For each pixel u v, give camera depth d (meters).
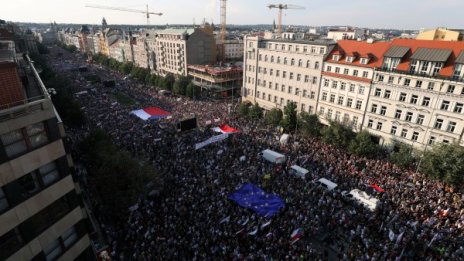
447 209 35.06
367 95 60.66
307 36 104.50
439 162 41.81
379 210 36.09
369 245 30.38
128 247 30.27
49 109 18.81
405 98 55.19
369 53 61.28
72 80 122.50
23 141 17.75
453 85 48.84
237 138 58.78
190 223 32.94
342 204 37.53
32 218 18.75
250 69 88.06
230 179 42.31
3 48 27.28
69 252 21.72
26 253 18.62
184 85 105.12
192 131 62.22
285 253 29.02
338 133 53.75
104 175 33.44
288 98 78.81
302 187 40.84
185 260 28.25
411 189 40.72
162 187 39.16
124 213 34.16
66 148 26.50
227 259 28.16
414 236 31.86
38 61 104.56
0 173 16.61
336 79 65.69
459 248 29.38
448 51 50.50
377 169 47.06
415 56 53.06
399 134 57.72
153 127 64.06
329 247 31.64
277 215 34.66
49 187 19.52
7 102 18.27
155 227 32.19
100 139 44.78
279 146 55.66
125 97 96.44
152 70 157.50
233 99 103.56
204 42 133.50
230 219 33.78
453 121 50.03
